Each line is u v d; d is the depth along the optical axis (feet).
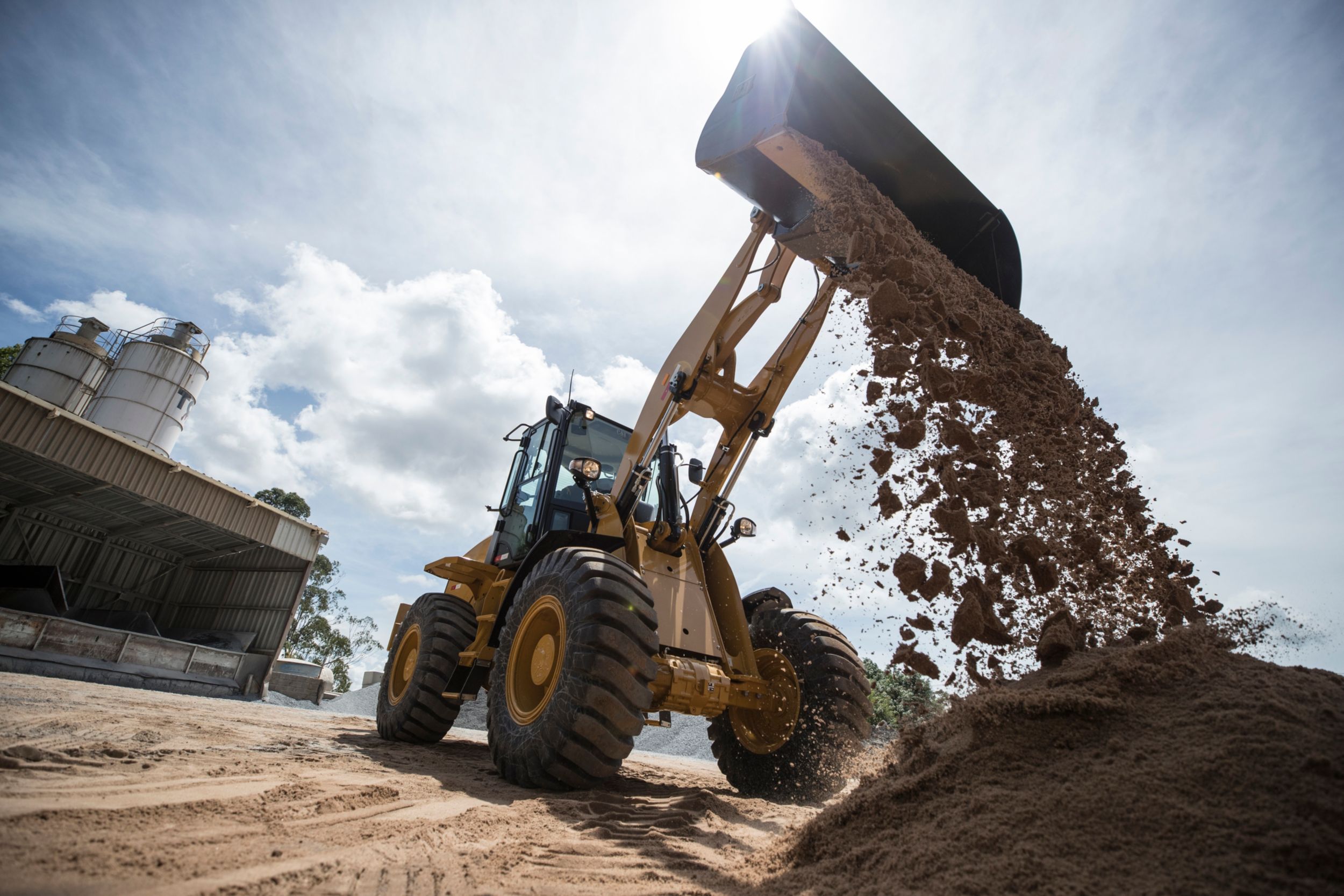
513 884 5.49
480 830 7.30
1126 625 8.96
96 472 41.47
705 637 13.07
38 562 51.78
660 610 12.82
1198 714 5.80
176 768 8.55
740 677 13.00
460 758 14.70
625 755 10.36
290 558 54.65
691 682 11.87
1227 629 7.16
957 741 6.72
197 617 58.34
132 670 36.96
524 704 11.71
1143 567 10.07
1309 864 4.04
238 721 16.92
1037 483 10.48
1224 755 5.13
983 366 11.53
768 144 12.52
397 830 6.86
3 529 49.98
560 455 16.31
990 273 14.76
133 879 4.53
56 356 67.97
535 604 12.20
